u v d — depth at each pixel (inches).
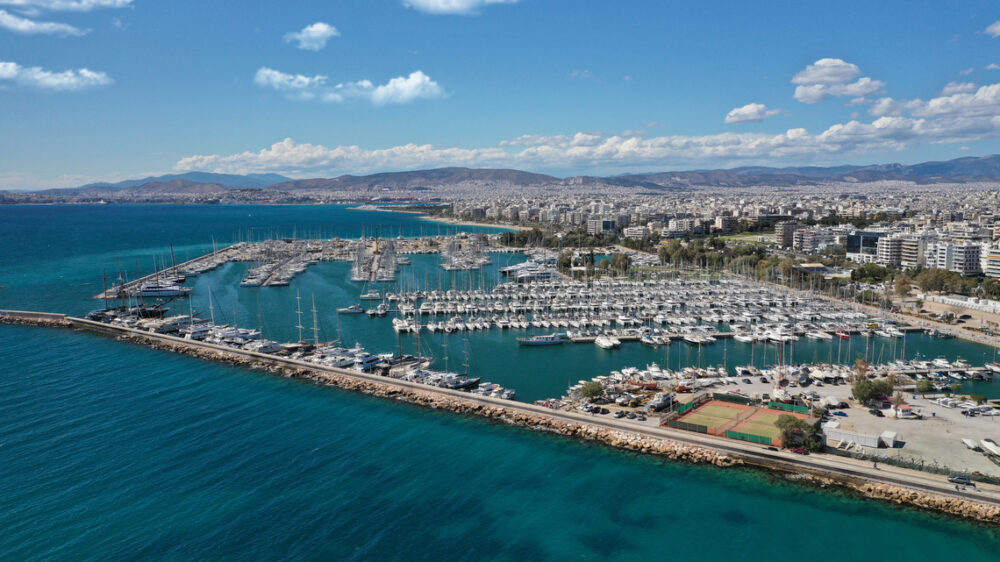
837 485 5526.6
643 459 6117.1
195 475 5718.5
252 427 6825.8
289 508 5196.9
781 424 6023.6
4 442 6353.3
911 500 5231.3
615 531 4953.3
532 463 6053.2
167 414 7175.2
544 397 7795.3
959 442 6028.5
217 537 4781.0
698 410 6993.1
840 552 4687.5
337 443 6451.8
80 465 5866.1
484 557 4606.3
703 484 5644.7
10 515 5017.2
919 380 7775.6
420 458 6131.9
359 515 5118.1
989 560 4584.2
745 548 4744.1
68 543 4685.0
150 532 4827.8
